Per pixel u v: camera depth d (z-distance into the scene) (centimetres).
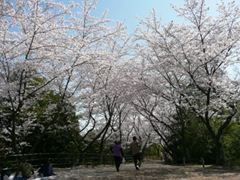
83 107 2533
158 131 3028
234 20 2177
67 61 1648
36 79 1773
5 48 1457
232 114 2156
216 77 2144
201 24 2189
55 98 2064
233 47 2150
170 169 1959
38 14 1504
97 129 3011
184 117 2753
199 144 2877
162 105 2773
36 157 1955
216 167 2062
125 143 3603
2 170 1331
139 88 2408
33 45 1493
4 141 1784
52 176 1559
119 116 2984
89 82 2375
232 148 2884
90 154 2517
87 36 1955
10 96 1496
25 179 1368
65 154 2183
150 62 2361
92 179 1498
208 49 2081
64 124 2197
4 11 1412
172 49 2148
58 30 1545
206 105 2089
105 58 1817
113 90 2506
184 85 2236
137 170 1923
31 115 1881
